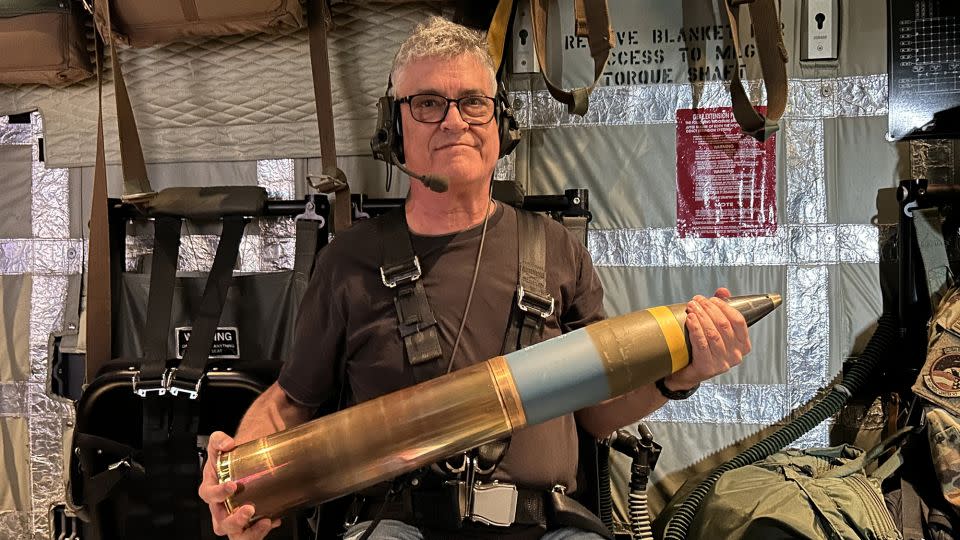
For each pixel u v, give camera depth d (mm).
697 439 1951
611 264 1987
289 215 1980
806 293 1932
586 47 1970
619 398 1399
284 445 1172
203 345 1768
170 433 1708
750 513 1544
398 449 1146
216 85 2047
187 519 1710
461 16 1914
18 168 2100
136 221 2051
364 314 1374
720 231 1954
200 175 2059
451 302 1353
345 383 1463
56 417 2074
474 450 1259
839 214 1925
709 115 1949
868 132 1917
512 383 1145
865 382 1871
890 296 1898
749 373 1939
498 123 1439
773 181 1934
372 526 1284
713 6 1941
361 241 1425
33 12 1938
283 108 2027
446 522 1279
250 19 1876
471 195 1391
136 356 1962
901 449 1673
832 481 1592
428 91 1329
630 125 1976
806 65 1927
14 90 2088
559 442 1352
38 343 2084
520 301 1326
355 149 1993
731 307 1203
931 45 1857
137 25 1894
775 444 1765
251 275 1947
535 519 1314
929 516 1588
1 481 2086
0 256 2100
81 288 2068
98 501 1725
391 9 1977
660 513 1865
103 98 2074
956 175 1893
